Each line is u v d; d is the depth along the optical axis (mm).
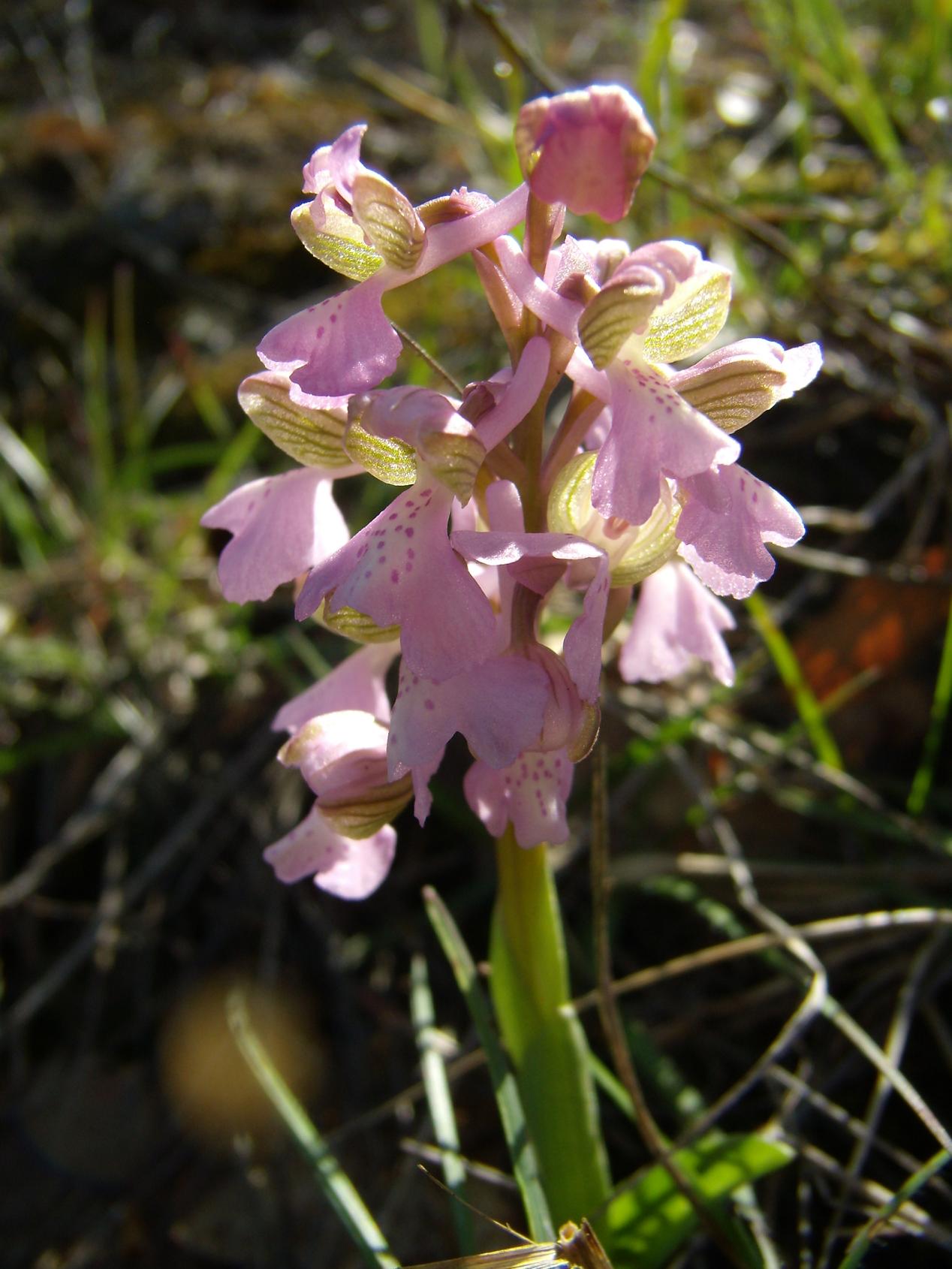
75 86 277
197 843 152
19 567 190
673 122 177
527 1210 89
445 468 79
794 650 151
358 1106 128
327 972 139
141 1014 141
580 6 297
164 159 247
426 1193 118
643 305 79
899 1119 115
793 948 110
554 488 85
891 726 144
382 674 100
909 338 161
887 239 181
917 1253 105
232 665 164
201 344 212
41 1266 125
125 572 178
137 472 182
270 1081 107
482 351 184
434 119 218
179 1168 130
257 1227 123
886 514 158
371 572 79
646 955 133
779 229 188
